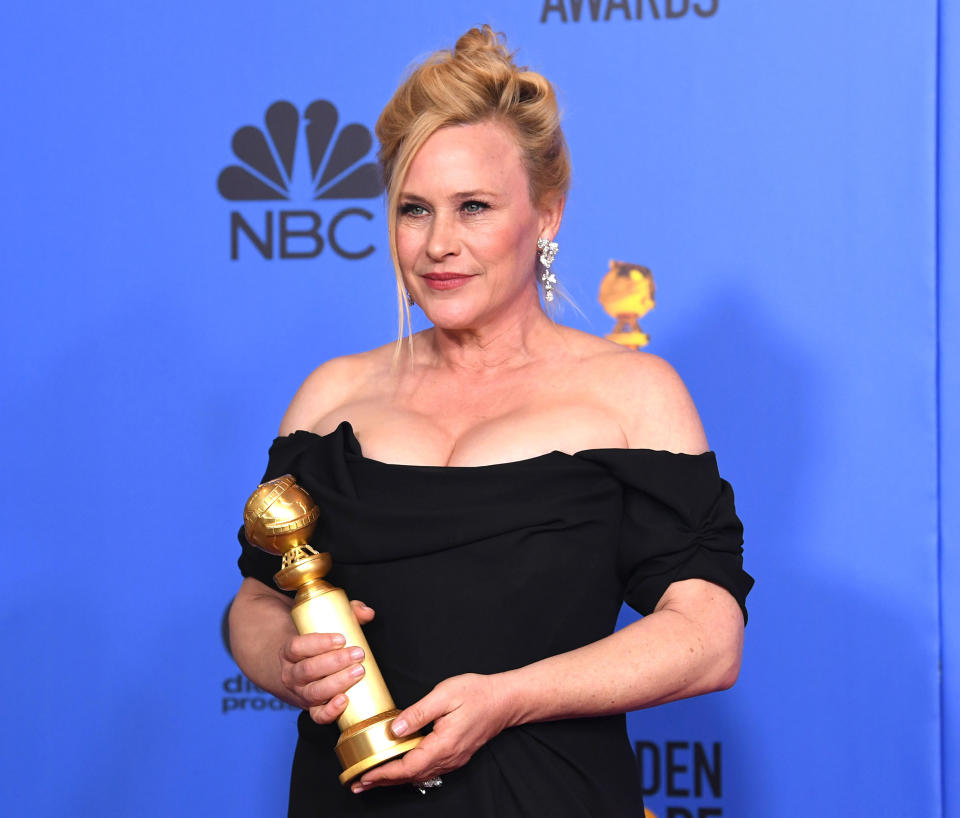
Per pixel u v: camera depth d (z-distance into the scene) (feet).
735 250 8.89
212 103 9.48
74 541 9.43
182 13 9.51
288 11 9.43
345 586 5.24
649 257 9.00
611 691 4.77
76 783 9.36
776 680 8.72
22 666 9.42
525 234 5.45
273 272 9.40
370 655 4.85
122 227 9.51
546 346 5.75
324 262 9.37
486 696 4.57
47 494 9.46
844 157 8.75
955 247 8.57
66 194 9.55
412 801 4.94
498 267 5.34
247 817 9.23
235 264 9.42
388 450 5.43
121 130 9.53
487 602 4.99
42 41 9.60
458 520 5.05
